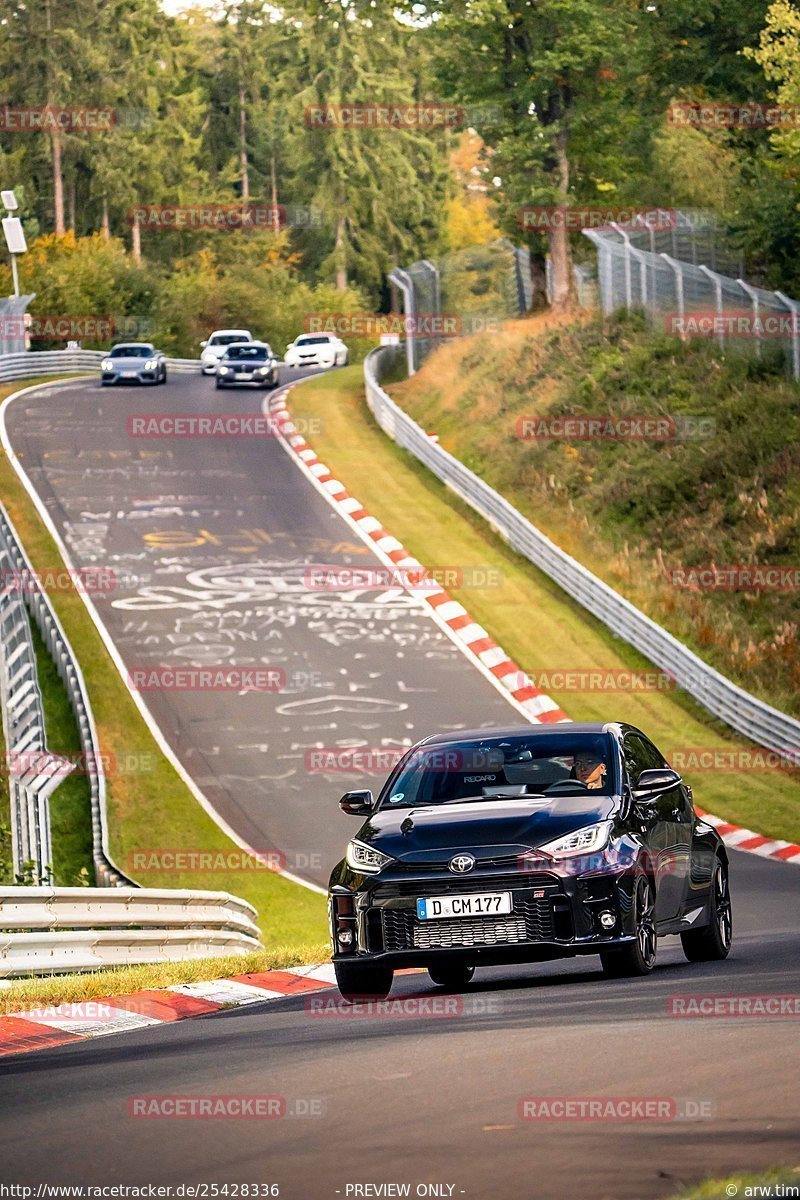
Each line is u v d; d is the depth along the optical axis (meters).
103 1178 19.25
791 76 177.12
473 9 190.25
